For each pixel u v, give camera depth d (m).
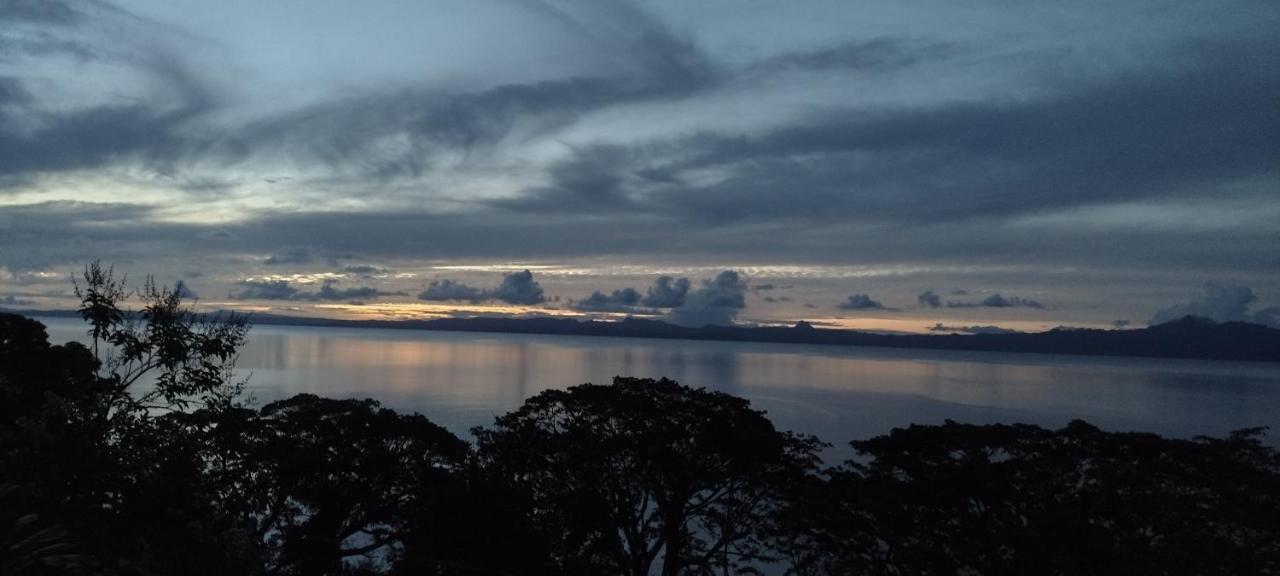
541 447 25.78
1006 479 20.14
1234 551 17.31
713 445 24.62
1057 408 137.25
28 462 8.80
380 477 26.52
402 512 25.48
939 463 21.72
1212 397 165.00
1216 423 109.62
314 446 24.59
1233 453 20.16
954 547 19.75
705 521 26.34
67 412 9.45
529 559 20.09
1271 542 17.89
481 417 102.06
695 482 25.11
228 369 11.55
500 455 26.27
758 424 26.56
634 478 25.89
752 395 161.00
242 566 10.08
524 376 188.88
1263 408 137.12
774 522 24.88
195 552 9.54
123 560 8.23
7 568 6.87
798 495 23.47
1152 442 20.64
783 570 32.56
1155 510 18.88
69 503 8.92
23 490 8.38
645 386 27.73
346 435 25.89
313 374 175.50
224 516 11.01
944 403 146.38
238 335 11.63
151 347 10.79
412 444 27.48
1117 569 17.17
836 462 72.62
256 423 22.98
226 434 12.37
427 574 19.47
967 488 20.11
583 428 26.00
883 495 20.92
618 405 26.11
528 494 23.00
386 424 27.25
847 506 21.58
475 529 19.88
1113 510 19.38
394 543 26.81
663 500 25.52
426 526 20.77
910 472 21.92
